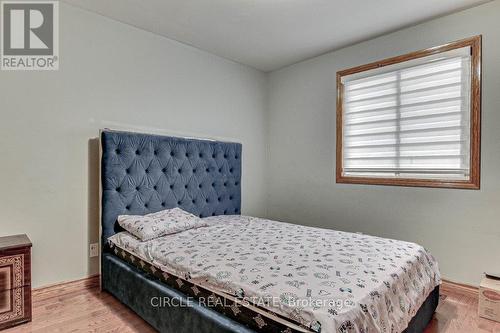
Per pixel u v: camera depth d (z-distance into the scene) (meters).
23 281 1.82
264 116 3.83
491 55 2.20
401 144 2.68
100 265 2.31
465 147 2.34
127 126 2.58
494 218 2.19
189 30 2.68
